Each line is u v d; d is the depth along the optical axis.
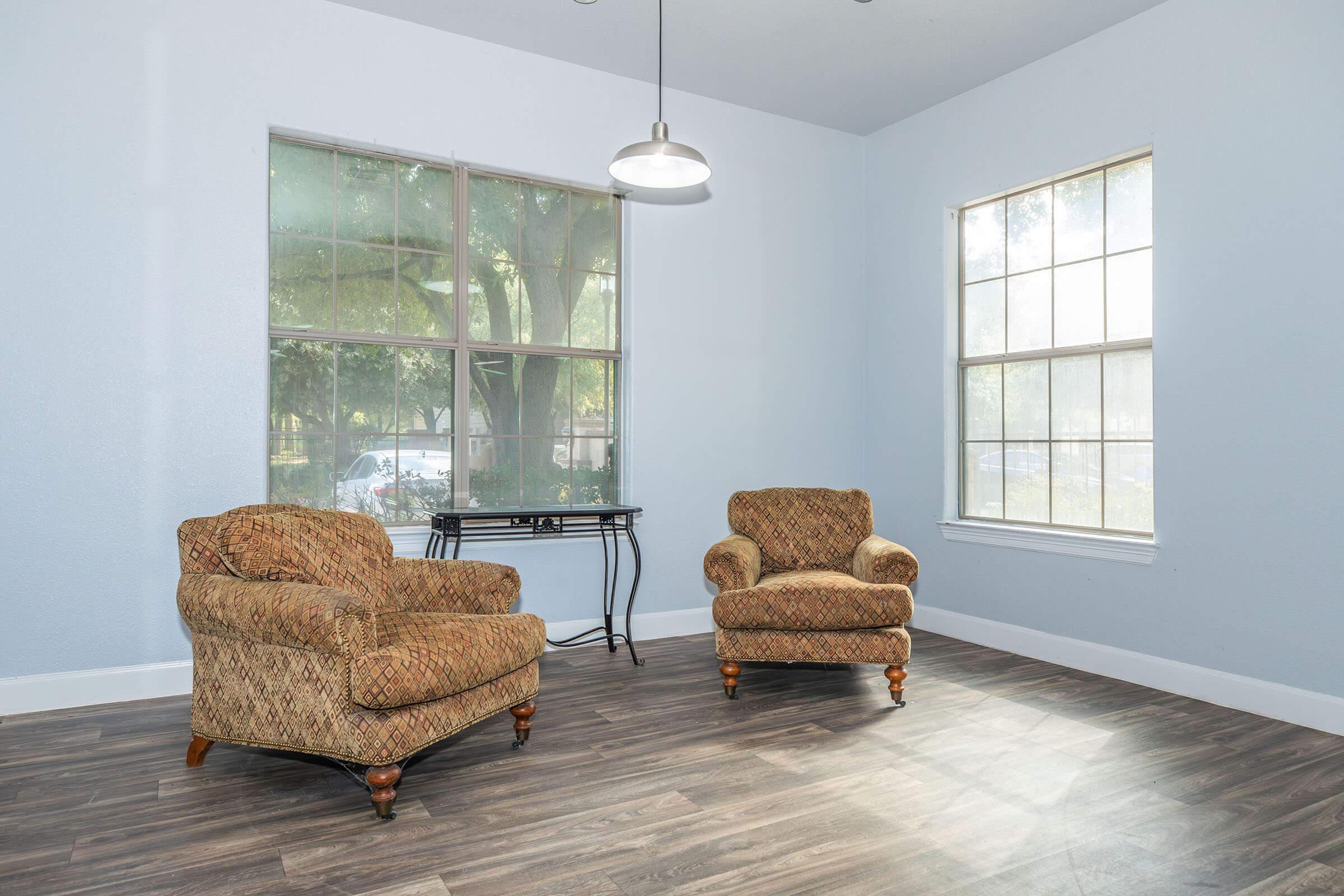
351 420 4.08
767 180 5.17
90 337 3.43
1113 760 2.86
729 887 2.01
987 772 2.75
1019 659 4.32
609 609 4.53
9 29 3.28
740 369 5.06
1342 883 2.05
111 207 3.46
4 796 2.53
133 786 2.61
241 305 3.71
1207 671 3.58
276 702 2.50
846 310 5.49
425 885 2.02
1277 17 3.37
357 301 4.09
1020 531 4.42
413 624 2.74
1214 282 3.58
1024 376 4.59
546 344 4.57
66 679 3.39
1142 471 3.99
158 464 3.55
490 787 2.62
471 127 4.25
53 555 3.37
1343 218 3.16
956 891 2.00
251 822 2.36
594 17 4.02
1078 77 4.20
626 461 4.73
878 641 3.48
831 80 4.69
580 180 4.55
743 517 4.30
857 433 5.53
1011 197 4.67
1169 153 3.76
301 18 3.84
